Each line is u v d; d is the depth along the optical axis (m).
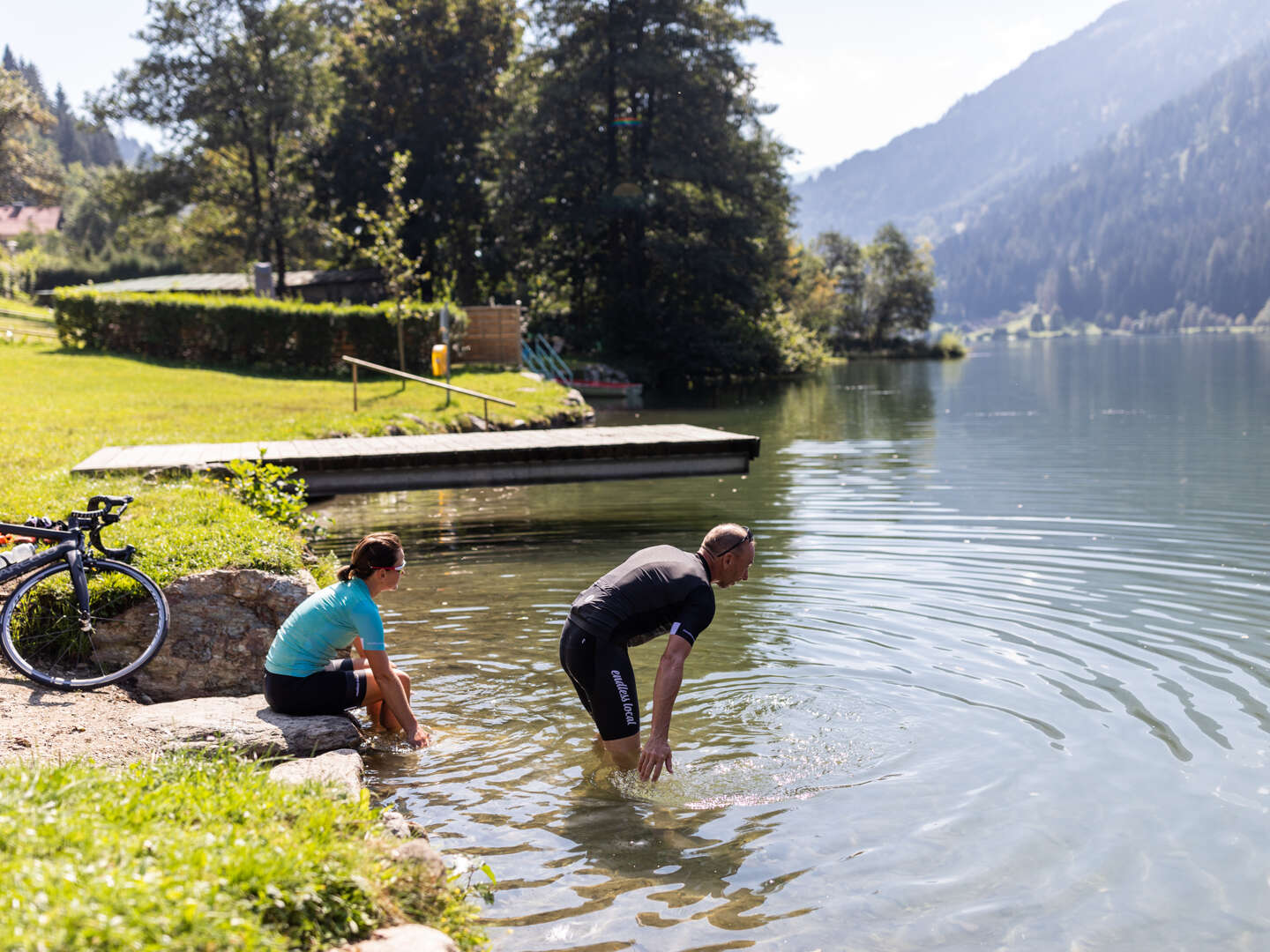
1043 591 9.19
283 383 25.14
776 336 56.03
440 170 50.78
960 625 8.16
